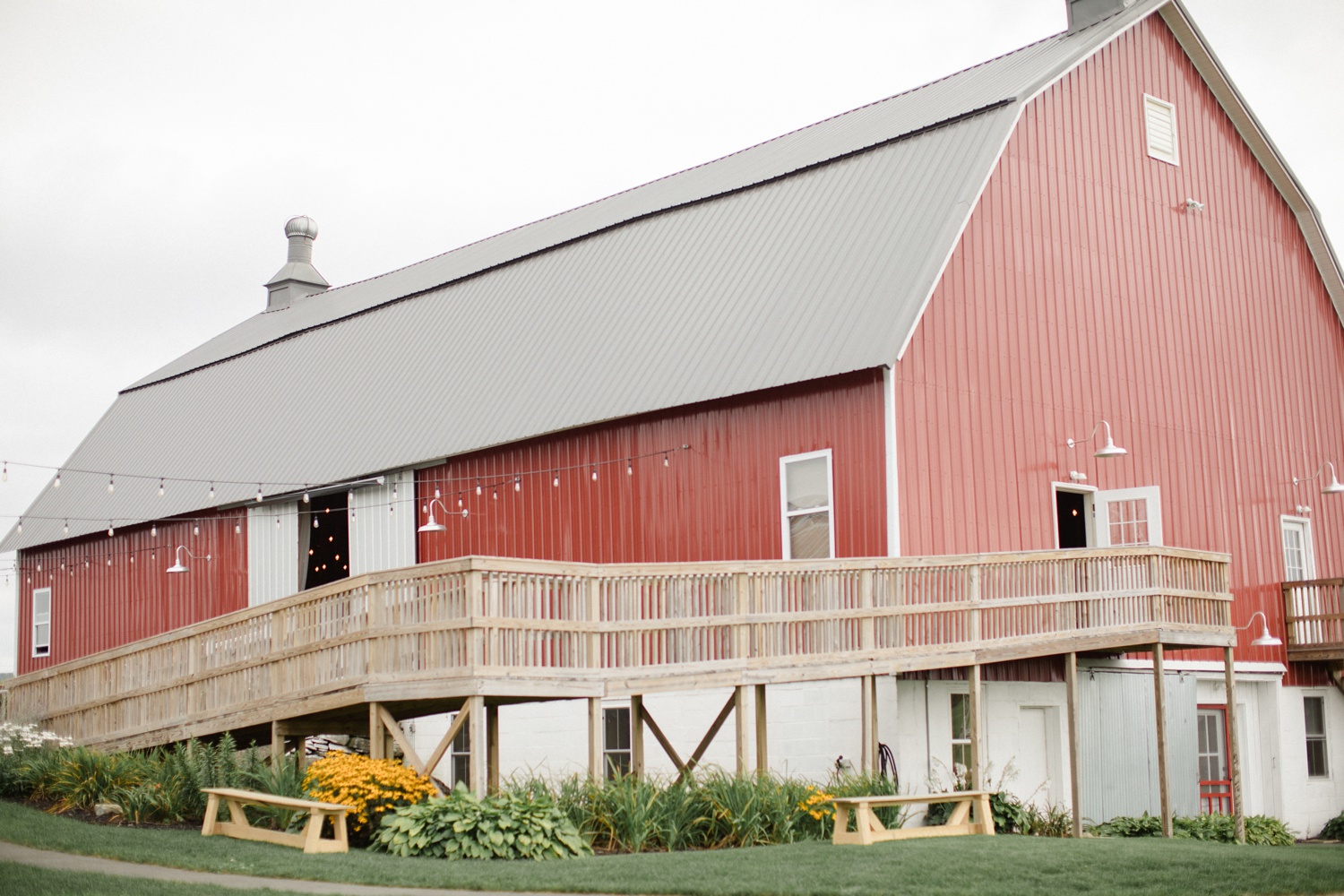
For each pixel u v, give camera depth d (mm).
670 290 25922
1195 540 25812
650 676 16875
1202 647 21516
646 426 24094
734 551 22516
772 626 17891
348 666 17203
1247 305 28156
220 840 15703
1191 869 14633
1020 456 22766
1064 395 23812
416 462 27703
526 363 27500
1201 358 26812
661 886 13094
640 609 17000
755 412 22531
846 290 22453
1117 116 26125
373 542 28781
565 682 16219
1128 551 21062
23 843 15539
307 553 30891
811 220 24703
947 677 21438
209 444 34625
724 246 25922
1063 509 25203
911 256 22062
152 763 18797
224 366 37844
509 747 23859
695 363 23594
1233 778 21781
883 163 24609
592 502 24781
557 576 16391
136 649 21203
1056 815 21266
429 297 32969
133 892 12398
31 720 23375
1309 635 27016
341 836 15258
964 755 21562
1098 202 25344
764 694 18016
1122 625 20766
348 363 33094
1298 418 28828
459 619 15695
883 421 20906
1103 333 24875
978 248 22859
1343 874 14969
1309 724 27812
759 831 16375
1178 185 27125
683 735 21984
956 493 21547
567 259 29750
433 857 14750
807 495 21719
